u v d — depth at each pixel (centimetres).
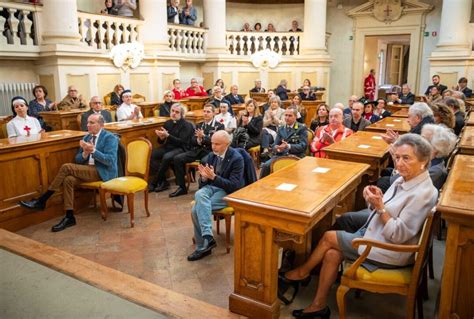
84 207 448
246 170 348
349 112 619
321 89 1122
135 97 860
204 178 348
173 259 327
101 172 407
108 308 248
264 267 225
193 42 1123
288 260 272
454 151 325
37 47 723
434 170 276
